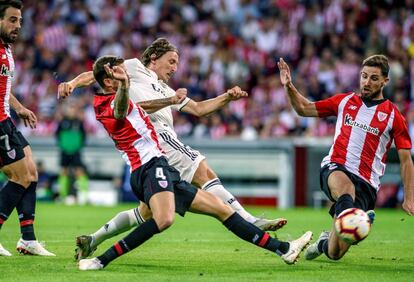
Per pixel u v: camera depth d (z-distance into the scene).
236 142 64.19
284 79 25.97
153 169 23.47
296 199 63.34
